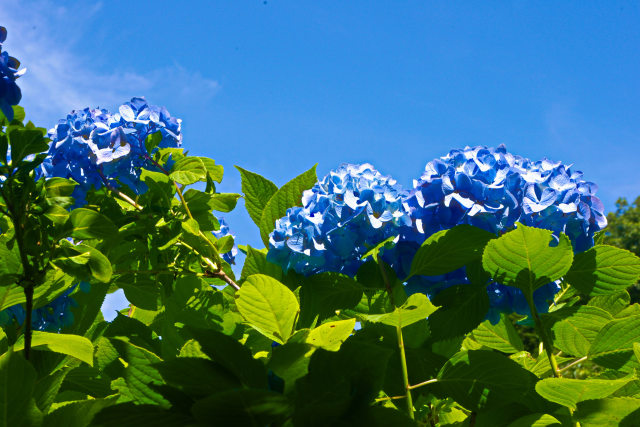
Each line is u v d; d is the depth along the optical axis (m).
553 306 1.68
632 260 1.55
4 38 1.46
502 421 1.49
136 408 1.30
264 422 1.28
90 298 1.68
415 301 1.46
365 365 1.32
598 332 1.54
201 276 1.72
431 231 1.57
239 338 1.67
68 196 1.51
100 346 1.49
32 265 1.51
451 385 1.50
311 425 1.29
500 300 1.58
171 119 1.81
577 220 1.58
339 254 1.57
